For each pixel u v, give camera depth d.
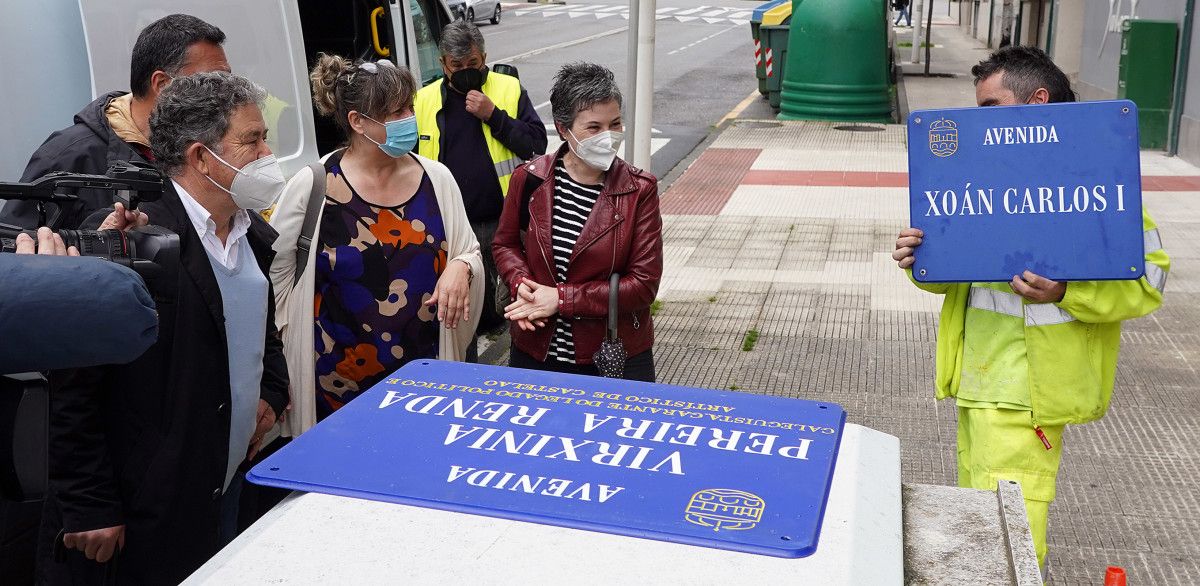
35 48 3.31
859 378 5.67
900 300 6.98
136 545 2.51
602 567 1.50
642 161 6.55
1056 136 2.75
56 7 3.36
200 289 2.50
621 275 3.42
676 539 1.57
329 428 1.93
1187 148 11.31
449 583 1.47
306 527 1.61
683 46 26.27
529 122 5.76
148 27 2.99
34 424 1.76
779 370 5.78
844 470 1.82
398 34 6.20
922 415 5.21
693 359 5.94
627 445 1.88
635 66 5.82
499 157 5.62
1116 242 2.74
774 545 1.55
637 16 5.77
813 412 2.05
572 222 3.41
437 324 3.54
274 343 3.00
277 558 1.53
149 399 2.46
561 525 1.61
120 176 2.23
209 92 2.52
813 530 1.60
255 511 3.11
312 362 3.43
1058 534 4.08
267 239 2.90
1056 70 2.94
